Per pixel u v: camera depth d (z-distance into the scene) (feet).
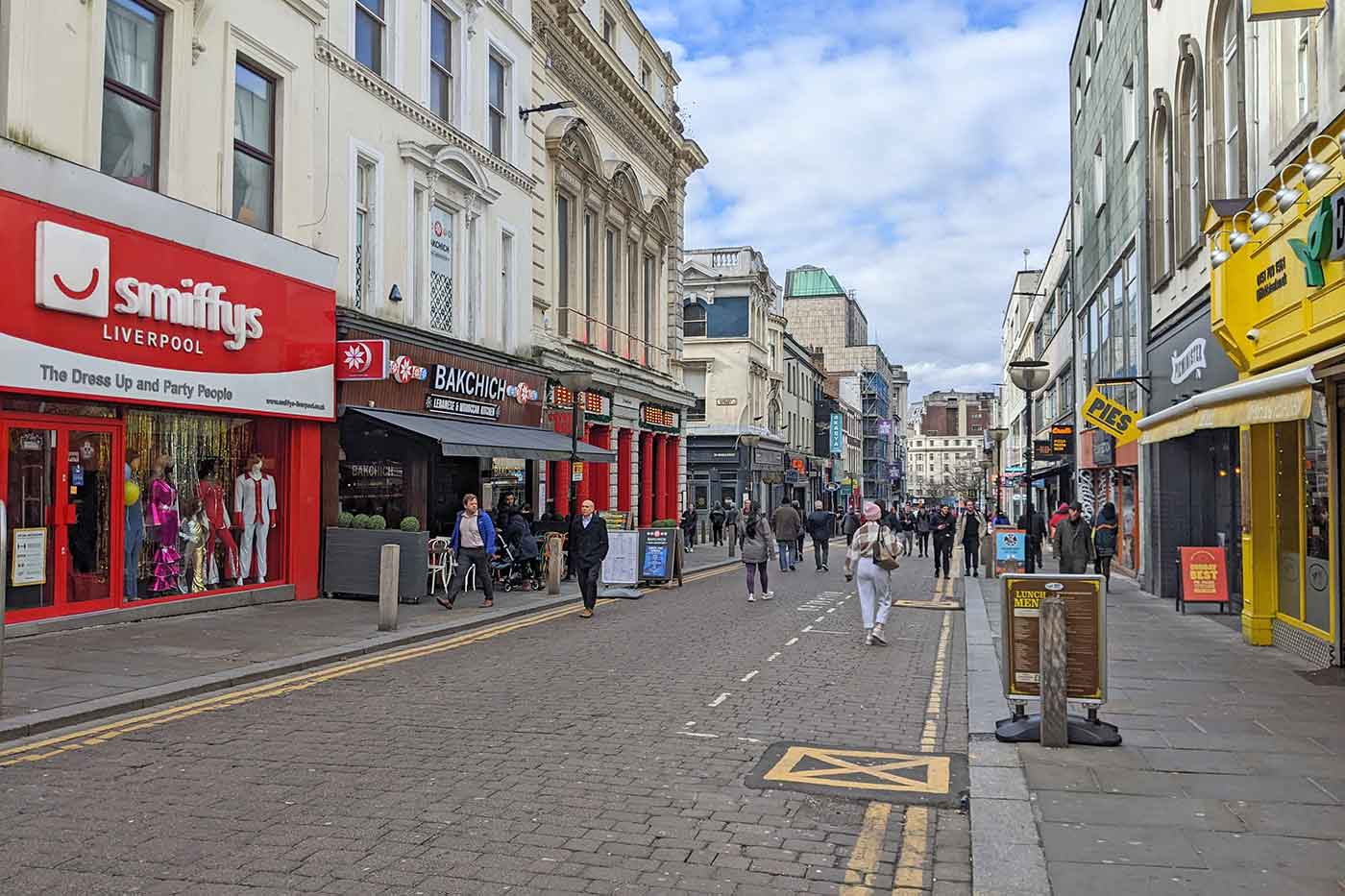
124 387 37.96
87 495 38.24
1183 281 53.78
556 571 56.65
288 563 48.96
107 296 36.81
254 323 44.86
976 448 634.84
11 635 34.50
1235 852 15.62
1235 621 45.85
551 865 15.51
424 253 62.18
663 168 111.55
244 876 14.87
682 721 25.50
